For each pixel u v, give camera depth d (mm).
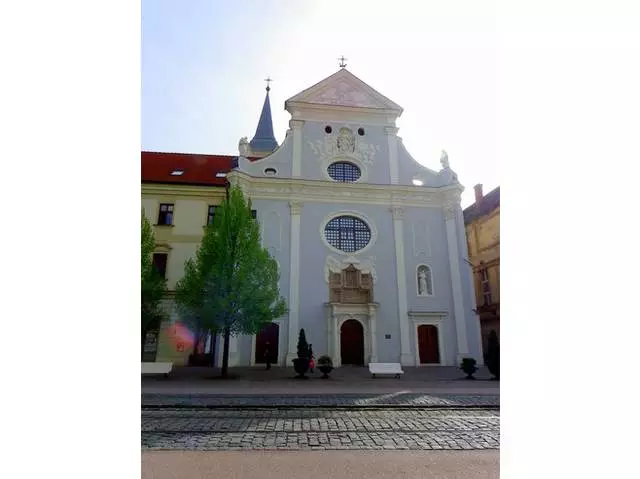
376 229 26344
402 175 27844
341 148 27391
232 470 5637
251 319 19766
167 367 19094
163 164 29219
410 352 24578
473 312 25375
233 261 20453
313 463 5938
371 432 8086
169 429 8273
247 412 10508
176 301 23609
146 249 23141
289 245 25312
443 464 5918
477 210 32125
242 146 27016
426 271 26312
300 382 17781
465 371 19812
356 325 24812
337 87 28484
